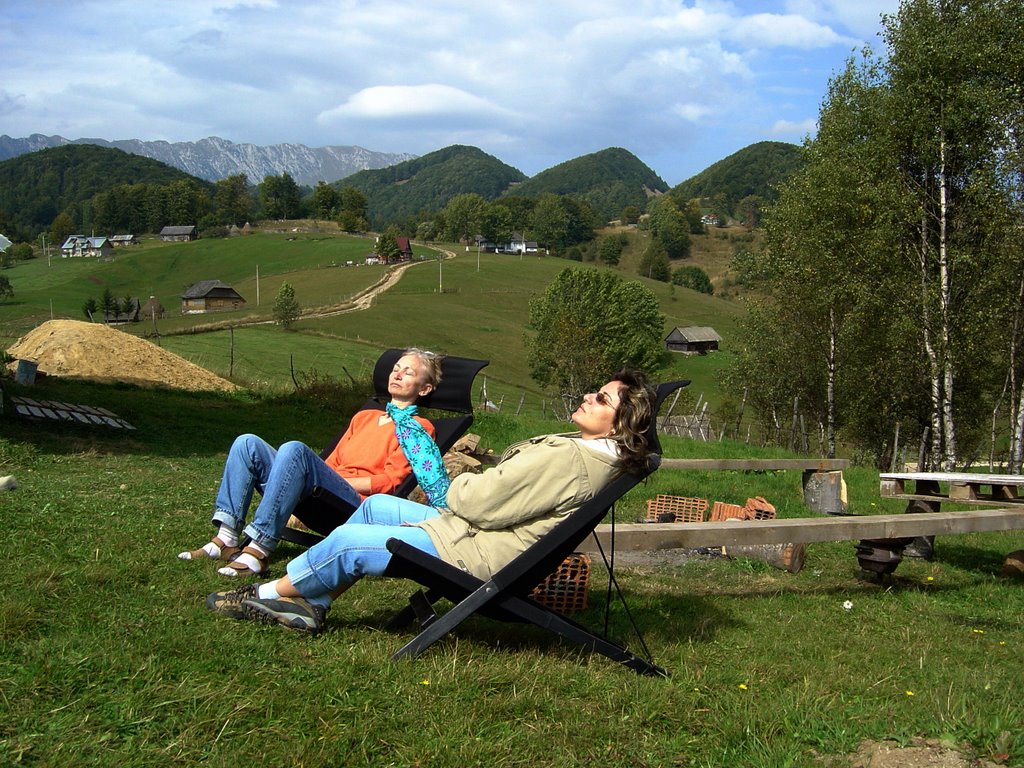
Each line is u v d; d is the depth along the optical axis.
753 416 36.44
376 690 3.05
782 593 5.67
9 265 152.88
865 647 4.39
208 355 45.00
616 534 4.67
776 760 2.75
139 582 4.11
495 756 2.67
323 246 155.12
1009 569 7.09
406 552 3.37
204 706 2.76
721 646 4.16
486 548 3.45
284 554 5.20
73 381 15.80
